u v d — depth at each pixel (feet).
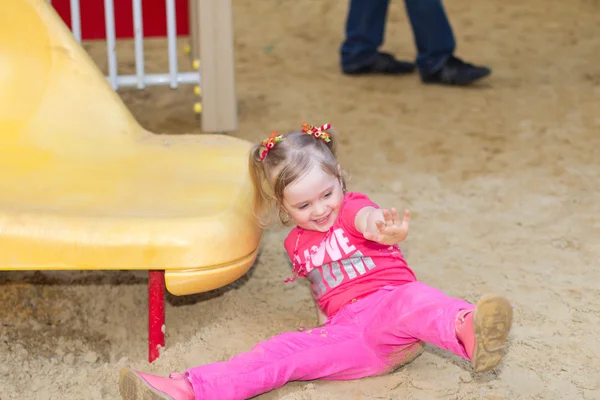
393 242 6.47
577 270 9.07
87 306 8.56
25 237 6.75
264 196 7.36
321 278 7.16
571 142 13.42
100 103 9.11
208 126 13.80
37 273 8.86
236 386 6.28
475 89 16.42
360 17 17.19
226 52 13.44
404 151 13.07
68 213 6.95
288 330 7.76
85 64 9.23
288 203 6.98
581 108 15.15
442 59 16.51
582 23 21.02
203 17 13.24
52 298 8.59
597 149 13.12
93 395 7.05
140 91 16.21
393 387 6.71
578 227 10.27
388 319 6.54
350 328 6.79
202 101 13.71
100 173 8.23
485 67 16.35
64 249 6.77
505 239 9.92
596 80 16.84
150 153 8.79
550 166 12.38
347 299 7.00
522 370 7.02
